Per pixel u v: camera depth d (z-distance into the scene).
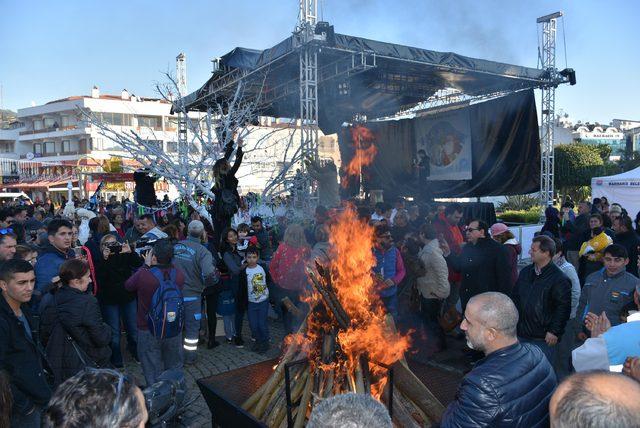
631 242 6.38
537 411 2.07
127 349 6.30
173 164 12.32
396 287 5.54
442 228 7.79
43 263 4.73
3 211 8.87
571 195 32.31
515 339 2.26
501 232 6.25
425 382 3.49
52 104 50.41
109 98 51.00
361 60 11.05
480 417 2.05
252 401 3.21
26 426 2.91
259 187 27.84
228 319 6.36
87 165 28.44
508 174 15.48
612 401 1.33
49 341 3.52
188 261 5.52
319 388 2.97
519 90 14.92
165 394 2.73
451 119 17.14
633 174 14.84
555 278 3.92
